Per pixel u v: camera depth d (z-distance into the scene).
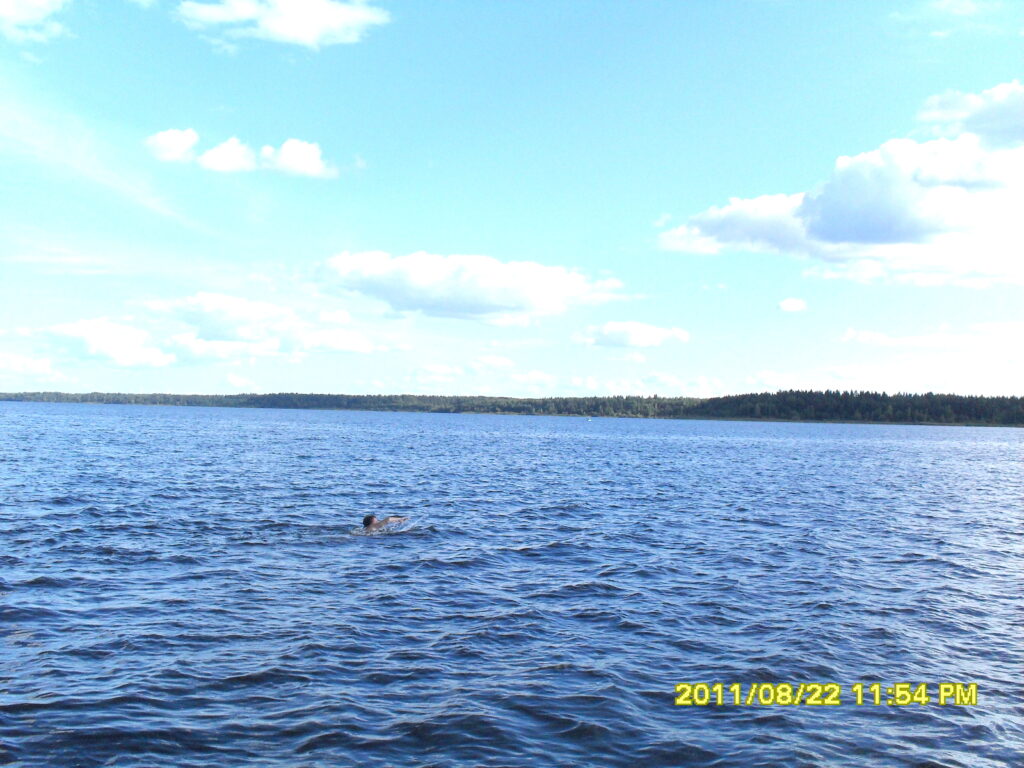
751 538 32.84
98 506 36.62
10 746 11.99
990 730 13.63
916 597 22.73
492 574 24.91
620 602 21.59
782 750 12.70
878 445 141.12
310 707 13.81
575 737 12.95
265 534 30.72
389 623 19.02
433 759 12.05
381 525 33.06
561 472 65.94
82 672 15.16
